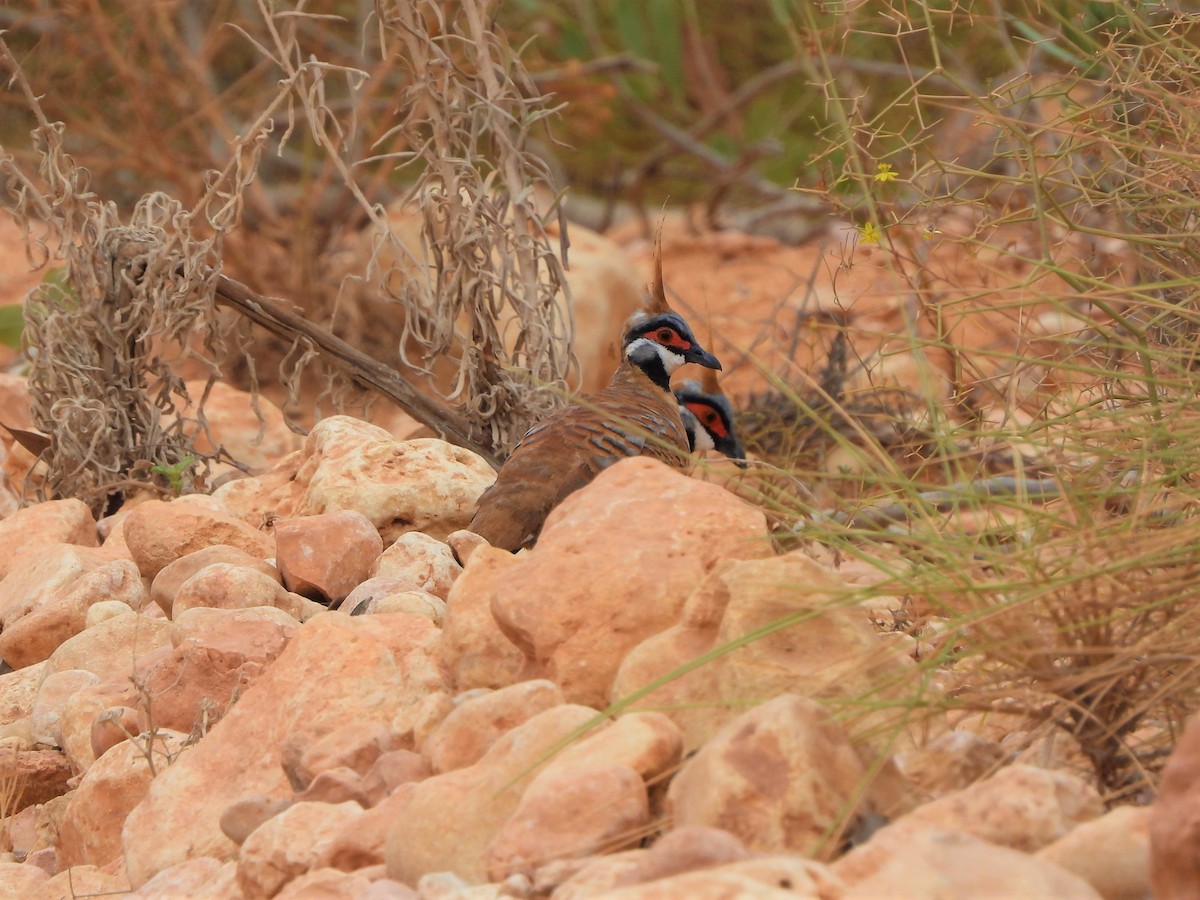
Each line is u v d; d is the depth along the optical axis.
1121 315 9.05
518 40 27.78
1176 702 6.42
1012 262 14.05
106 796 7.89
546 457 10.70
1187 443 7.11
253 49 27.03
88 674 9.27
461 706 6.74
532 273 13.23
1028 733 6.46
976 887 4.66
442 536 11.20
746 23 30.95
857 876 5.09
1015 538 6.99
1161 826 4.88
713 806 5.54
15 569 11.34
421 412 13.30
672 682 6.58
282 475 12.29
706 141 30.39
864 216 14.29
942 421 7.84
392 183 23.61
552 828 5.70
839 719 5.99
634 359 12.38
